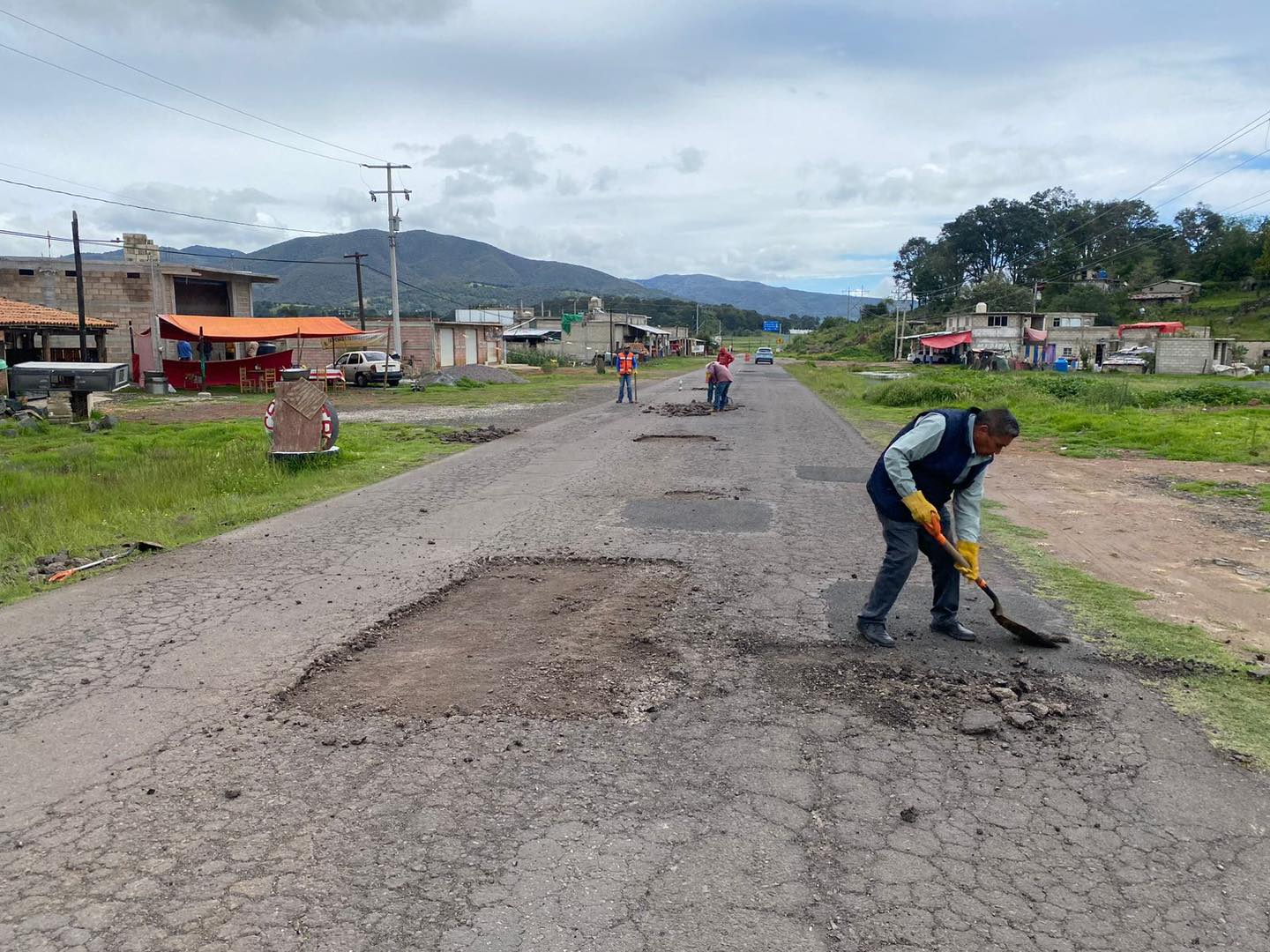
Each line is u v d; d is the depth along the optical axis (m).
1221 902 2.72
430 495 9.91
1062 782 3.44
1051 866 2.89
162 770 3.52
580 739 3.78
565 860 2.90
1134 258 101.62
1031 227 107.94
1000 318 67.75
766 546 7.37
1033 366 64.81
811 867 2.87
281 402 12.01
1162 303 88.44
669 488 10.36
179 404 26.52
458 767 3.53
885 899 2.71
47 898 2.71
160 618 5.50
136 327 35.22
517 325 86.31
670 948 2.47
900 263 123.81
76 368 19.45
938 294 111.75
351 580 6.35
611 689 4.30
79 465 12.44
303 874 2.83
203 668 4.63
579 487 10.44
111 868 2.87
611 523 8.32
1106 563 6.92
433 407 24.55
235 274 37.94
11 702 4.21
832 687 4.34
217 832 3.07
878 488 4.85
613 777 3.46
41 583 6.38
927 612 5.55
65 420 19.28
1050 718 3.99
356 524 8.32
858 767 3.54
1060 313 73.00
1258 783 3.44
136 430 18.11
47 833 3.07
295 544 7.52
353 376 35.28
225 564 6.84
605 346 75.75
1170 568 6.79
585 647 4.89
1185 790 3.38
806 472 11.75
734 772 3.49
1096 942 2.53
